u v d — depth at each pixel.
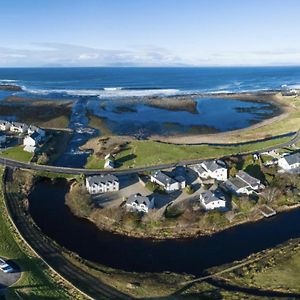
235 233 104.81
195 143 176.12
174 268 90.00
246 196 118.50
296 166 136.12
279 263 90.06
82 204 115.00
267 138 181.38
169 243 100.19
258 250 96.94
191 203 115.81
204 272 87.88
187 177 132.25
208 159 147.50
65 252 93.69
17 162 147.00
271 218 112.19
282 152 150.75
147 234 103.75
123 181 131.50
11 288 78.44
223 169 129.00
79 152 163.75
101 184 122.81
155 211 110.12
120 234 104.12
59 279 82.56
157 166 142.25
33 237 99.69
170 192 122.88
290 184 127.06
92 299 75.81
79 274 85.00
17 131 185.88
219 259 93.44
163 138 187.25
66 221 110.06
